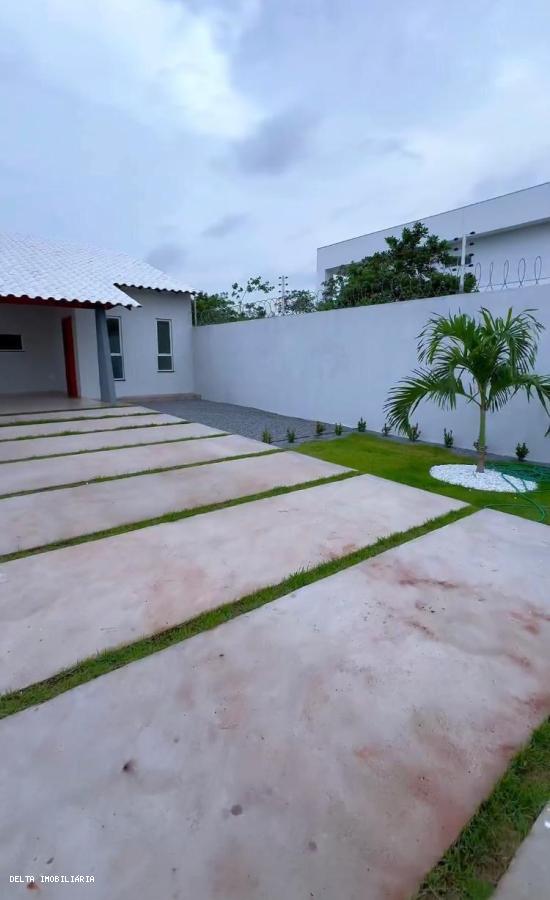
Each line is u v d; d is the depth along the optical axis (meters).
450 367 5.57
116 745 1.77
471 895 1.32
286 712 1.94
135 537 3.64
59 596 2.78
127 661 2.24
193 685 2.08
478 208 19.34
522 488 5.30
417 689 2.07
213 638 2.41
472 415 7.51
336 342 9.80
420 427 8.30
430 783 1.64
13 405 10.55
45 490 4.82
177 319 14.21
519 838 1.47
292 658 2.26
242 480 5.21
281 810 1.53
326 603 2.72
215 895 1.30
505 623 2.55
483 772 1.68
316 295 14.15
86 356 12.20
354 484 5.10
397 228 22.05
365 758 1.73
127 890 1.31
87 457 6.17
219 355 13.45
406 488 4.98
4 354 12.70
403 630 2.48
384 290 10.99
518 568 3.18
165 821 1.49
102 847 1.42
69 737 1.81
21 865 1.36
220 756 1.73
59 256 13.51
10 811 1.52
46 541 3.58
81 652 2.29
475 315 7.31
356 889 1.32
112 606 2.68
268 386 11.74
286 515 4.12
